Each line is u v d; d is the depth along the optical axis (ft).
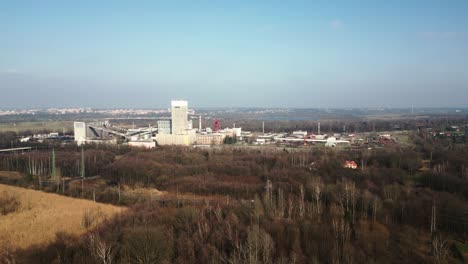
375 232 425.28
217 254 353.72
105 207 554.05
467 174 643.45
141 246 350.64
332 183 645.92
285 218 461.37
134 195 618.03
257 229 375.66
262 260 343.87
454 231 436.35
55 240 424.05
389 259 368.07
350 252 360.28
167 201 568.82
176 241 385.29
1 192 623.36
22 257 382.42
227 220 429.79
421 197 526.98
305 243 387.34
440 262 357.82
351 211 500.74
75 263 353.51
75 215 509.76
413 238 417.90
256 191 618.85
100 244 345.92
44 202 578.66
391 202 507.30
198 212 464.24
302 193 526.98
